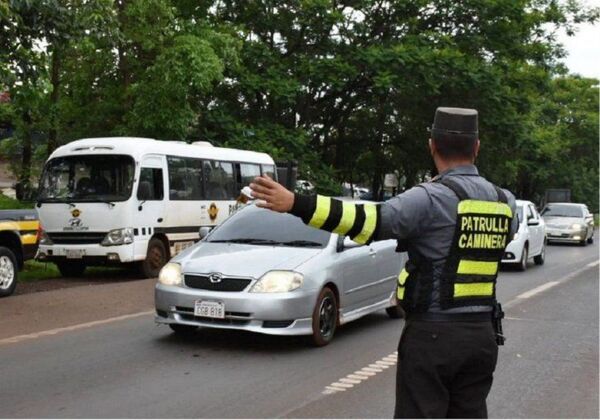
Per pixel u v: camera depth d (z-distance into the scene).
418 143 30.36
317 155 24.53
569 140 47.03
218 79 19.25
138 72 19.69
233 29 23.05
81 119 20.72
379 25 27.09
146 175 14.80
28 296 11.66
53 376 6.68
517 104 26.34
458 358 3.20
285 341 8.40
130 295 11.98
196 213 16.30
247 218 9.14
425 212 3.20
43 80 13.01
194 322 7.85
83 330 8.85
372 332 9.16
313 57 24.92
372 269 9.27
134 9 18.20
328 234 8.69
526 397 6.52
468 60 24.89
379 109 28.48
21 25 11.80
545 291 13.91
